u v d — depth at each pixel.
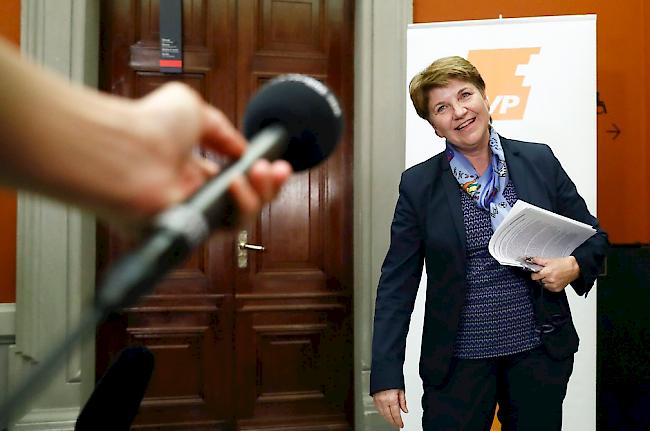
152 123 0.30
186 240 0.27
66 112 0.27
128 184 0.29
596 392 2.99
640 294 3.03
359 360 3.42
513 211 1.60
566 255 1.76
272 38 3.60
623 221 3.61
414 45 3.00
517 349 1.71
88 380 3.23
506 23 2.96
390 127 3.35
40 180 0.28
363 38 3.36
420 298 2.88
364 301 3.35
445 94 1.79
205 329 3.53
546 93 2.94
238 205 0.33
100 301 0.24
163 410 3.49
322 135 0.53
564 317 1.73
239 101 3.56
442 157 1.87
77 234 3.12
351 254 3.66
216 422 3.52
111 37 3.47
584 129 2.93
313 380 3.63
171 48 3.44
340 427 3.62
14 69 0.26
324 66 3.65
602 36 3.60
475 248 1.74
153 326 3.50
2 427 0.22
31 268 3.09
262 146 0.40
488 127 1.85
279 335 3.60
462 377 1.72
